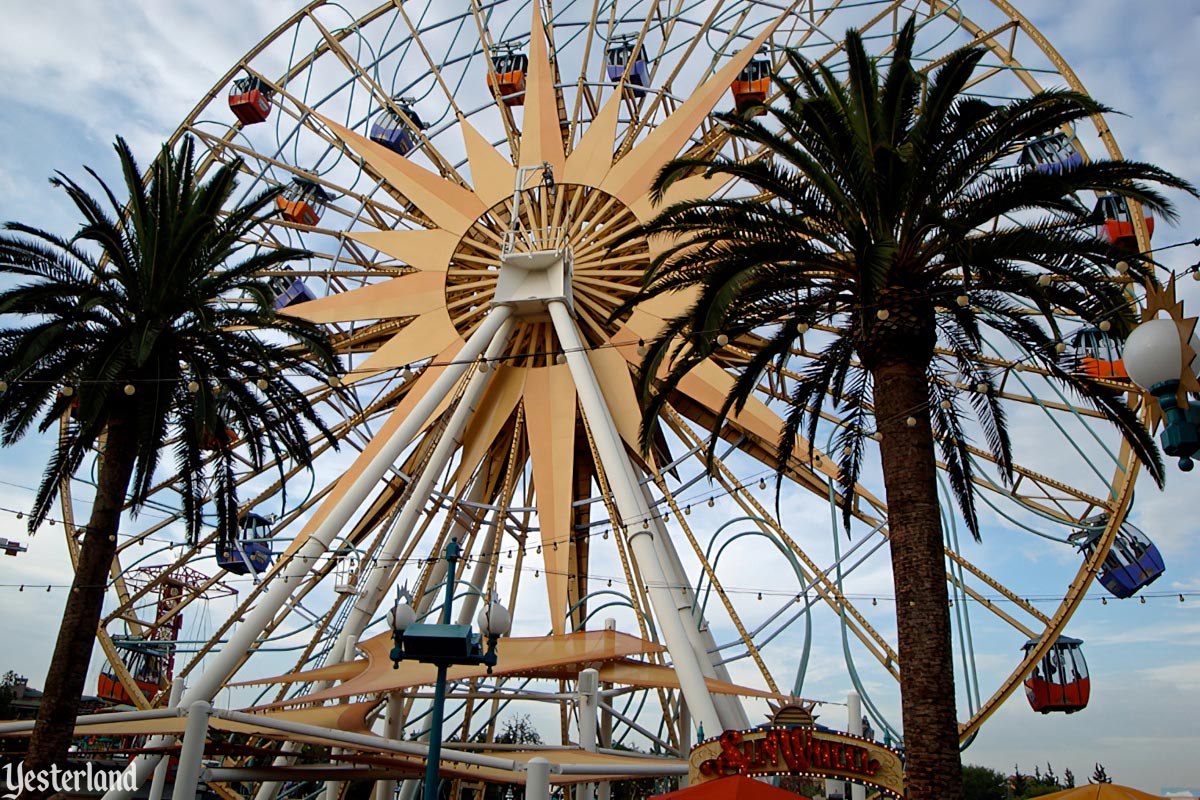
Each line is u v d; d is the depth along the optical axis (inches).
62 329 713.0
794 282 615.2
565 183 1189.7
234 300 1301.7
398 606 522.6
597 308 1161.4
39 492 741.9
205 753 844.0
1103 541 957.8
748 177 625.6
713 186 1131.3
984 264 561.9
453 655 512.4
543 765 613.3
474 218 1217.4
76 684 672.4
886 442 568.7
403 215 1318.9
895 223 600.4
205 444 900.0
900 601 538.3
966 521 722.2
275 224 1295.5
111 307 756.6
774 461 1103.6
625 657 952.9
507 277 1106.7
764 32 1223.5
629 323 1149.1
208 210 789.9
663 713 1114.7
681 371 650.8
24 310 722.8
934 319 593.3
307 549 947.3
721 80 1205.7
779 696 926.4
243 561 1158.3
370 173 1348.4
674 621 875.4
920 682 516.7
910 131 587.8
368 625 1042.7
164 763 895.7
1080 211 595.5
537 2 1318.9
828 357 655.1
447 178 1348.4
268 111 1427.2
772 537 991.6
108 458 732.0
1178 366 301.9
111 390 729.6
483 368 937.5
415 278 1207.6
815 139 609.9
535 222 1204.5
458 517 1165.1
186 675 1045.8
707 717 815.7
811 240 690.2
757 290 615.2
